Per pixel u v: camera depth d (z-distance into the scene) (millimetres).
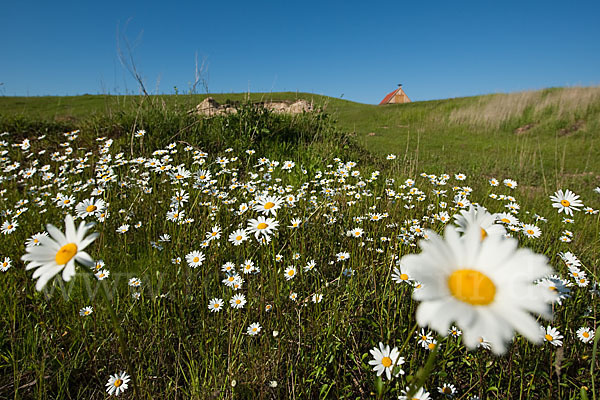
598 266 2635
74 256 889
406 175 5031
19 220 3264
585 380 1714
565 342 1863
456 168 7457
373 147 9938
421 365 1713
